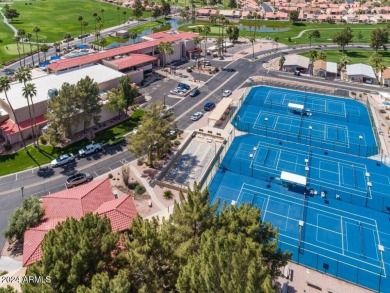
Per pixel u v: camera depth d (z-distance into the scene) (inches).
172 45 6112.2
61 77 4478.3
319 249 2347.4
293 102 4606.3
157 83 5167.3
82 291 1282.0
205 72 5689.0
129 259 1561.3
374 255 2309.3
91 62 5128.0
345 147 3570.4
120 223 2198.6
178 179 3043.8
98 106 3639.3
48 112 3602.4
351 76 5398.6
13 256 2251.5
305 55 6683.1
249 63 6190.9
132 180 3006.9
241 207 1902.1
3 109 3860.7
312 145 3614.7
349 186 2982.3
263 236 1793.8
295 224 2561.5
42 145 3572.8
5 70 5674.2
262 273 1294.3
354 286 2078.0
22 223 2272.4
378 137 3698.3
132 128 3895.2
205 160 3341.5
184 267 1476.4
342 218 2625.5
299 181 2871.6
